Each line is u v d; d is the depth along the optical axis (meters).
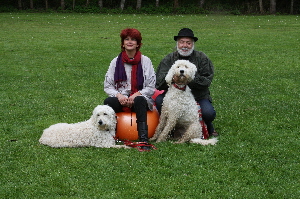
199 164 4.55
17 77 9.52
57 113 6.70
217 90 8.51
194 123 5.28
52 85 8.80
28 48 13.74
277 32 18.52
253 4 33.25
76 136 4.98
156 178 4.14
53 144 4.99
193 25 22.03
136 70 5.47
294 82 9.21
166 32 18.69
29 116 6.50
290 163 4.59
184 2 34.94
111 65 5.58
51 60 11.75
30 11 31.44
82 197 3.73
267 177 4.19
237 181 4.09
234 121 6.28
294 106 7.17
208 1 34.78
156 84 5.62
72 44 14.80
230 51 13.52
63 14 29.70
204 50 13.75
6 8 31.55
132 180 4.08
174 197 3.74
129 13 31.42
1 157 4.66
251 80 9.45
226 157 4.74
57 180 4.05
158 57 12.47
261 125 6.07
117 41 15.78
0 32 18.00
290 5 33.12
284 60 11.91
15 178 4.11
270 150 4.99
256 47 14.29
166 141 5.29
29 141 5.21
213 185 3.98
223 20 25.27
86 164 4.45
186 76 5.04
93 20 24.75
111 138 5.07
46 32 18.33
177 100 5.18
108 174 4.20
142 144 4.95
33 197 3.73
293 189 3.92
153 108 5.50
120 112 5.44
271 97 7.87
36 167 4.38
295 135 5.61
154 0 36.09
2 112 6.69
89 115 6.61
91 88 8.58
